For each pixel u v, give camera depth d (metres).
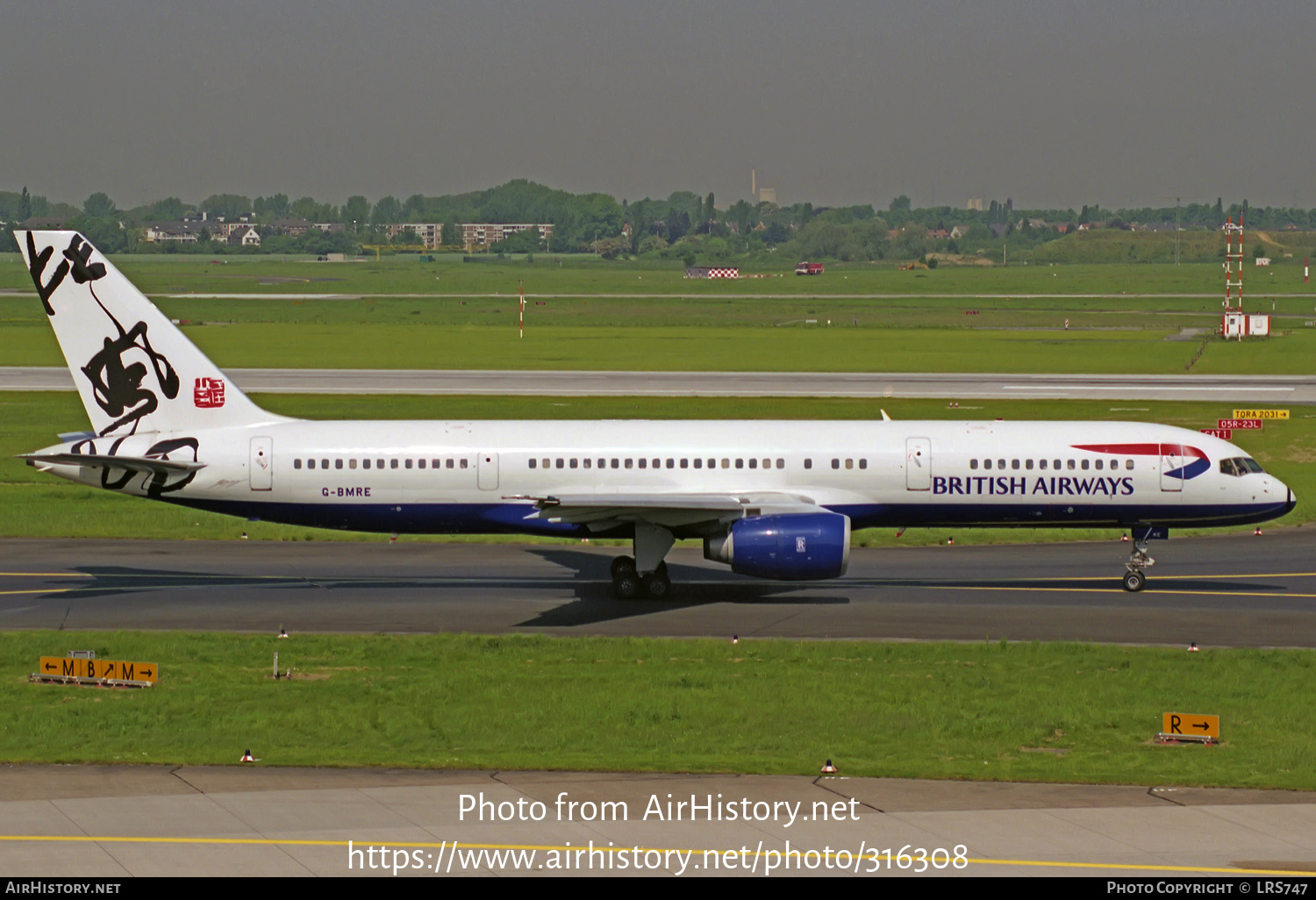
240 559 152.50
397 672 105.06
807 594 136.75
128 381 135.75
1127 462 136.88
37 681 101.19
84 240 133.62
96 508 182.50
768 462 136.50
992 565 152.12
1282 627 122.88
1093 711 93.81
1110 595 136.75
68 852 62.88
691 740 85.62
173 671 104.44
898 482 136.88
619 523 133.50
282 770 76.19
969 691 99.75
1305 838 66.31
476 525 137.75
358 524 137.25
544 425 139.62
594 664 108.12
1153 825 67.75
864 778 75.50
